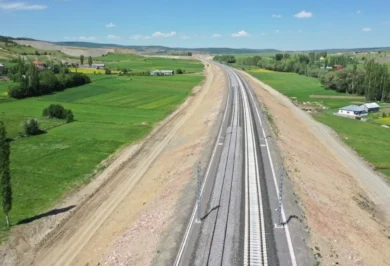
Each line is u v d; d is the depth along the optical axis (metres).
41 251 37.03
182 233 31.77
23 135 77.31
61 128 84.44
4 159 40.00
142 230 35.03
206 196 38.88
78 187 52.28
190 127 80.88
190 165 49.72
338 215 39.69
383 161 68.00
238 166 48.00
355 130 91.12
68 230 40.81
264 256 28.81
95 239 38.44
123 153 67.06
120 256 31.69
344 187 52.00
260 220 34.09
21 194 49.56
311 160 58.25
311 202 39.69
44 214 44.34
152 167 59.59
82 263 33.94
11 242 38.38
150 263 28.20
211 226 32.97
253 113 82.94
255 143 58.75
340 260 29.66
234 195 39.22
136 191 50.28
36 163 61.06
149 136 77.81
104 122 91.06
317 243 31.14
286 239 31.09
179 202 38.09
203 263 27.95
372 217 44.56
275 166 48.00
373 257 32.69
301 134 78.56
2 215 43.88
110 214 44.19
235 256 28.81
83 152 67.31
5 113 97.75
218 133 65.25
